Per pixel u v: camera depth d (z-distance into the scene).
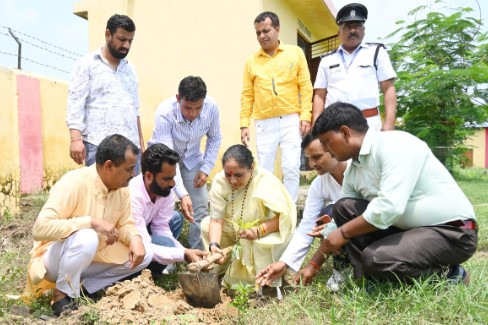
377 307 2.93
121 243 3.58
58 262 3.21
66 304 3.17
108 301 3.14
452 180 3.18
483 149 27.06
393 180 2.96
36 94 8.02
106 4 9.21
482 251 5.25
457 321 2.70
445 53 13.56
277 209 3.69
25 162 7.70
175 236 4.68
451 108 12.64
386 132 3.17
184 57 8.82
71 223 3.15
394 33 13.77
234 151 3.60
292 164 5.44
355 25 4.82
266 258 3.73
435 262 3.08
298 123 5.47
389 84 4.86
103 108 4.58
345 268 3.60
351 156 3.15
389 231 3.28
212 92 8.63
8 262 4.51
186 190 4.96
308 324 2.82
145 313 3.03
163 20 8.93
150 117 9.12
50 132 8.40
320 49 12.26
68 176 3.34
